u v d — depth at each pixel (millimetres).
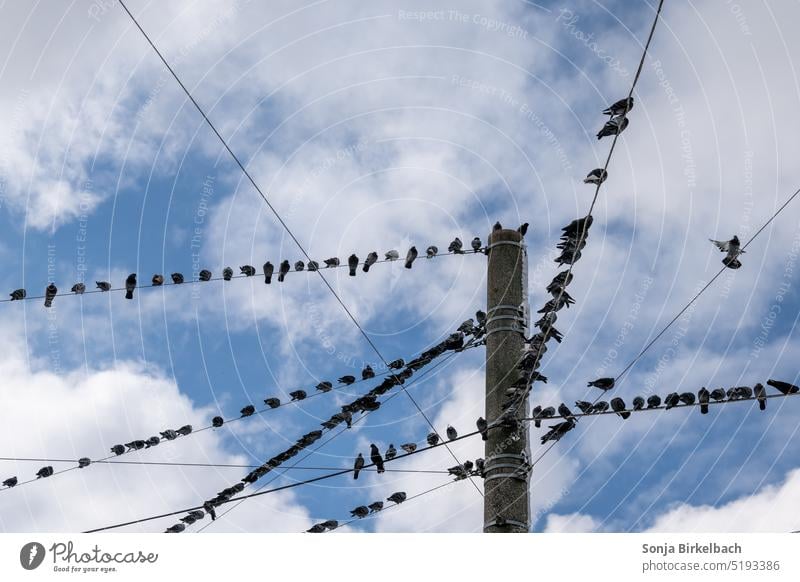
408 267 25391
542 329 20000
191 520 24031
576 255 19703
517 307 20719
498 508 18891
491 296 20891
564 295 20062
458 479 20516
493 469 19250
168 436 25203
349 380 25297
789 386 19469
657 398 20125
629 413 20141
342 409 23578
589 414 19891
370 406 23500
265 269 26453
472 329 23172
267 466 23906
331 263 26828
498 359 20250
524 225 22250
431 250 25484
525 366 19891
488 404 19922
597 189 18750
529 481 19219
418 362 23219
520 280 21031
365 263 25625
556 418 19781
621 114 18516
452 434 22297
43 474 25609
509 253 21234
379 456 22453
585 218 19547
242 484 23922
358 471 22438
